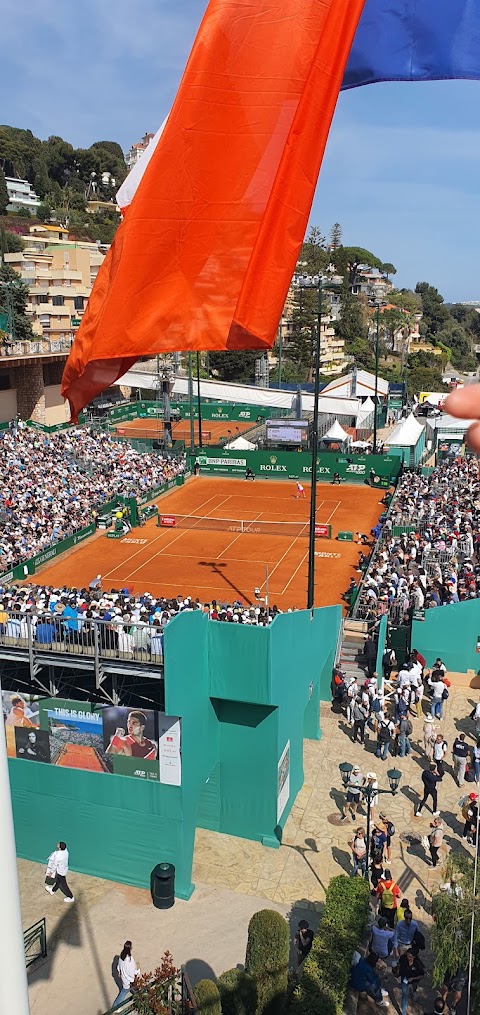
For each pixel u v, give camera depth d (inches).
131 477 2267.5
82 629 793.6
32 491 1932.8
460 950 543.2
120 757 752.3
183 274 292.5
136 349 296.7
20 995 223.5
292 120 274.4
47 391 3132.4
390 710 1067.9
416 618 1192.8
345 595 1443.2
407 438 2429.9
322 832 829.8
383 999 605.0
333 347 5689.0
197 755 765.9
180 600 1087.0
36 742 784.9
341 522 1995.6
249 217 283.4
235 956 663.8
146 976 573.3
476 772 888.3
